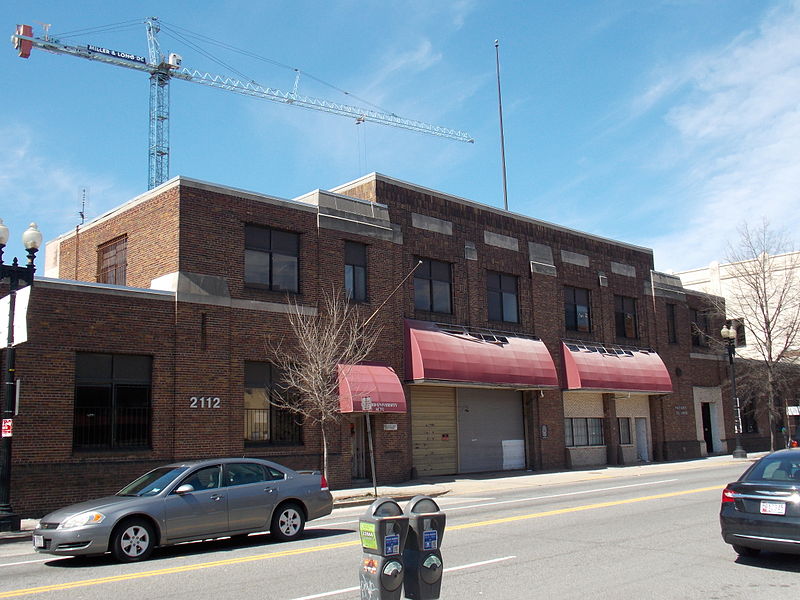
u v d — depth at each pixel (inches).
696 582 369.4
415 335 1055.0
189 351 837.8
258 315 904.3
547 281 1316.4
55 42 3193.9
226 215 895.7
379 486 971.3
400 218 1099.3
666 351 1561.3
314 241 978.7
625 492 824.3
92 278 1029.2
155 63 3395.7
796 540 387.2
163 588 376.8
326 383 882.8
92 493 748.0
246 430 883.4
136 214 936.3
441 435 1114.7
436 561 244.8
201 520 488.1
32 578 418.0
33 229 678.5
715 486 857.5
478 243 1210.6
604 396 1398.9
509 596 341.7
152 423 801.6
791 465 428.5
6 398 651.5
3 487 636.1
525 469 1230.9
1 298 706.8
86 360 772.6
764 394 1694.1
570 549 462.3
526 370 1173.7
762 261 1738.4
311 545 505.0
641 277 1546.5
